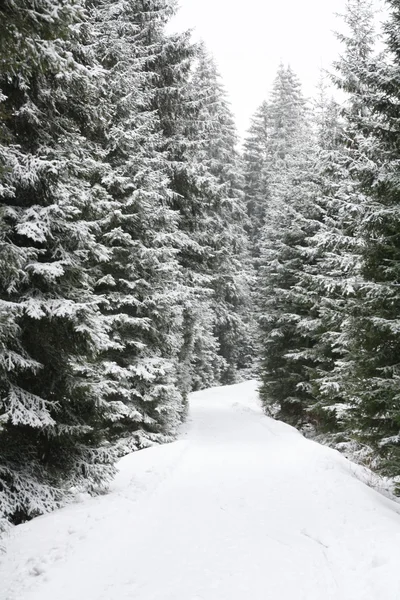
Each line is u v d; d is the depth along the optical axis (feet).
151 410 49.08
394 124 33.19
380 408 31.48
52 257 26.13
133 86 48.67
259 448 47.39
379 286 30.19
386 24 33.01
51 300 24.91
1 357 23.24
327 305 52.60
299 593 15.94
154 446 44.75
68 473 28.02
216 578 17.06
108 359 45.16
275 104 163.43
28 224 23.90
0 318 21.04
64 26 16.47
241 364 169.07
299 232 72.74
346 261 39.06
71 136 27.55
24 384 26.89
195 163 65.92
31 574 17.70
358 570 17.74
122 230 46.55
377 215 31.30
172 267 49.39
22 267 24.89
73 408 28.73
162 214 50.83
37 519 23.67
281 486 31.30
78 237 26.35
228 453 44.34
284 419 76.33
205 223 69.92
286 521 23.93
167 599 15.42
